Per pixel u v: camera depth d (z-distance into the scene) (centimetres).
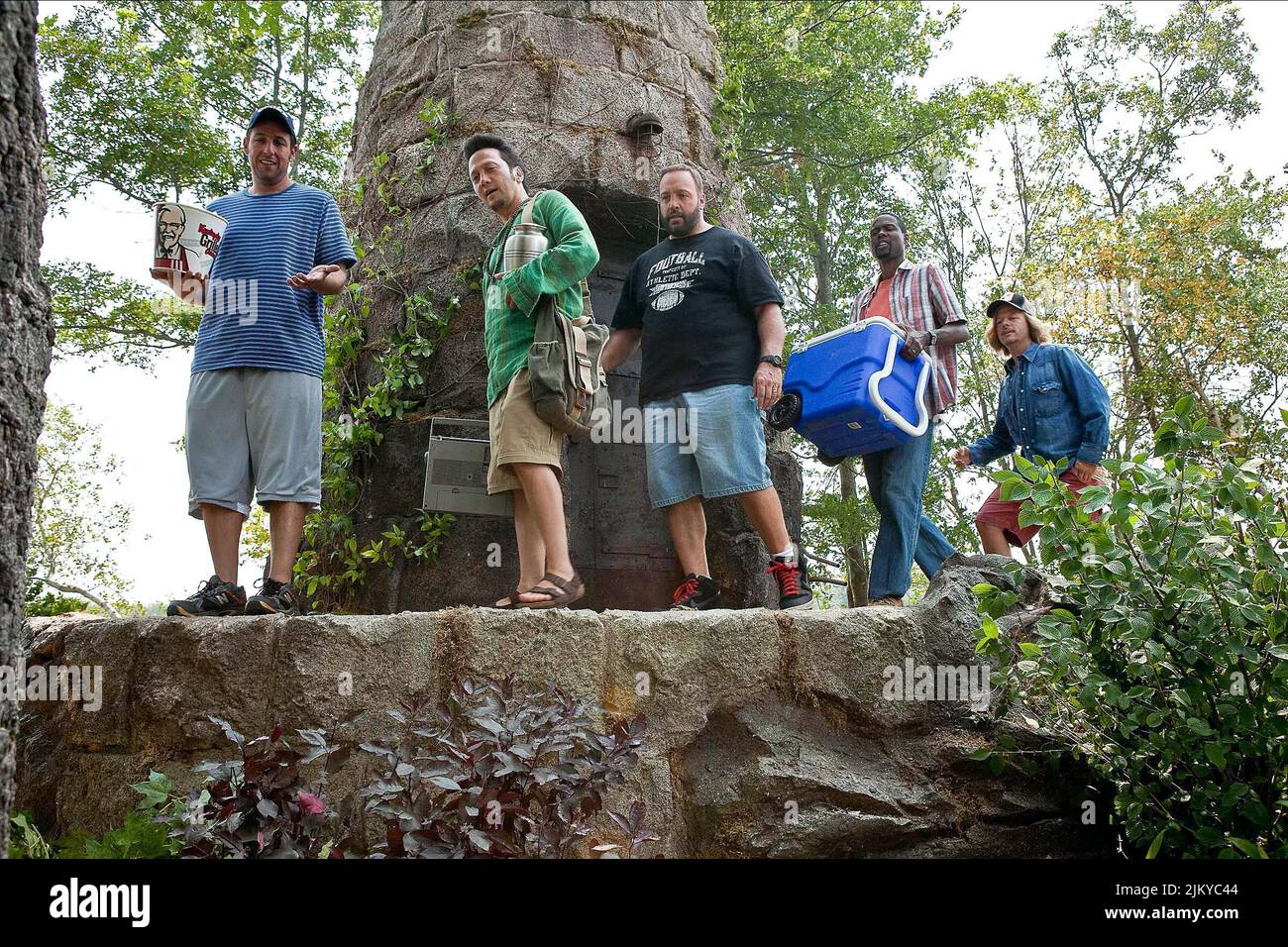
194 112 1341
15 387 186
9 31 185
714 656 334
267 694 308
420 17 632
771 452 581
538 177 560
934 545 525
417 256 564
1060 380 494
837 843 326
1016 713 357
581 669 318
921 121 1647
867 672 350
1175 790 326
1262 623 308
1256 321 1323
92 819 318
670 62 625
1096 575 325
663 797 316
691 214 470
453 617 316
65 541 1622
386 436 539
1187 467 324
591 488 543
